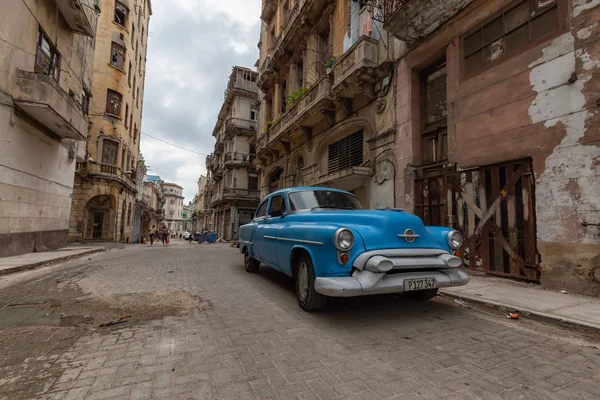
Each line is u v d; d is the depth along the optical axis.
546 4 5.38
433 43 7.71
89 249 12.38
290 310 3.95
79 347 2.75
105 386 2.11
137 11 28.39
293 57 16.47
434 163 7.52
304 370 2.37
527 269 5.38
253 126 36.22
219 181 43.88
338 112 11.78
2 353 2.61
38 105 8.88
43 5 10.05
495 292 4.71
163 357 2.57
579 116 4.73
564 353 2.74
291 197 5.22
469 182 6.59
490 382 2.21
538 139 5.27
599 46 4.56
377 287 3.16
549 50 5.21
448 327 3.38
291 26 15.36
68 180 12.84
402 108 8.59
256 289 5.14
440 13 7.18
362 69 9.34
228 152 37.53
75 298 4.42
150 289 5.05
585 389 2.14
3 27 8.18
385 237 3.47
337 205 5.01
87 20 11.88
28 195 9.73
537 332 3.27
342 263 3.29
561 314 3.60
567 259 4.78
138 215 37.78
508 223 5.75
